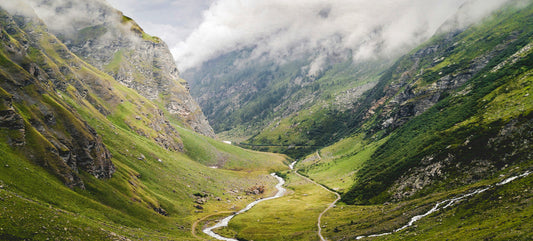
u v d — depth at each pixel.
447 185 150.38
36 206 79.12
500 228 74.94
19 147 104.88
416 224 108.88
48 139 121.94
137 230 113.44
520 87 192.62
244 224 168.75
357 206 184.38
